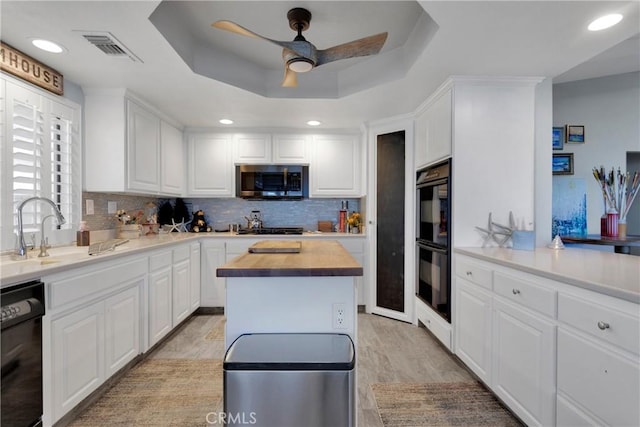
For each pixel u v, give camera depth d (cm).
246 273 132
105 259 194
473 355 213
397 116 331
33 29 175
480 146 244
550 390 146
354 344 139
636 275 138
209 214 417
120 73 232
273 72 285
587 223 338
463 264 227
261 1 188
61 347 163
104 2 153
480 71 230
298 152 389
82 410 184
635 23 169
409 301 324
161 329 266
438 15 162
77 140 251
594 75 334
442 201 259
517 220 245
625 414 113
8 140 191
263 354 120
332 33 222
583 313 130
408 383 214
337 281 142
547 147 249
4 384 135
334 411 115
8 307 136
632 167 381
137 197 346
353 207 422
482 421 177
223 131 387
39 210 213
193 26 215
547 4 153
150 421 176
